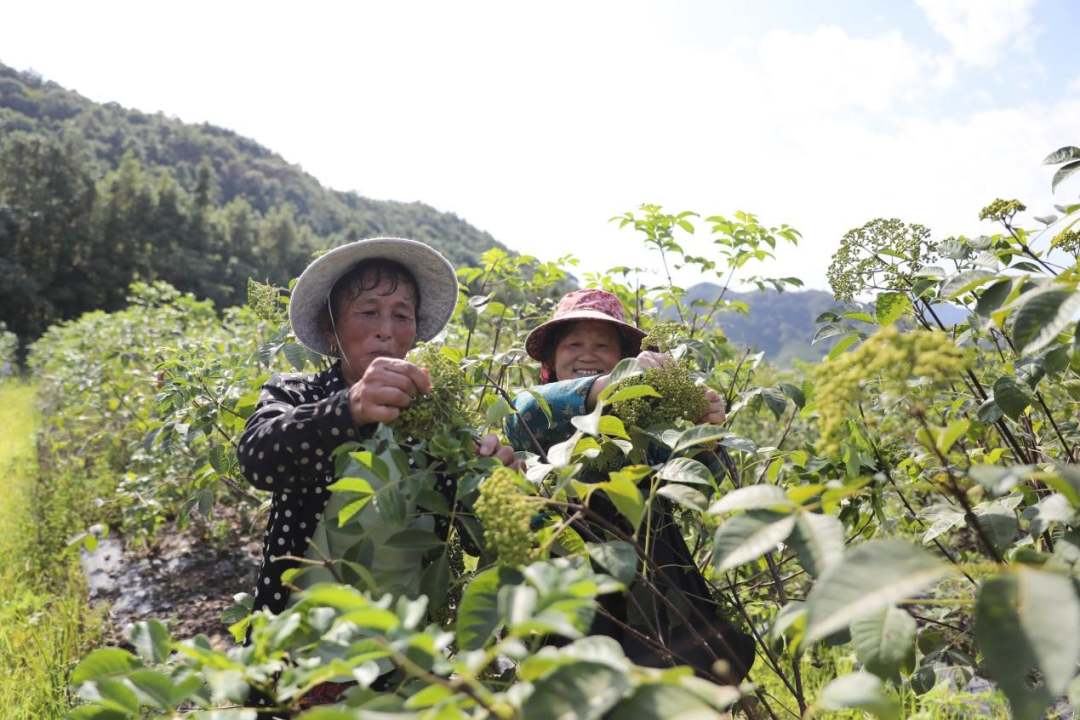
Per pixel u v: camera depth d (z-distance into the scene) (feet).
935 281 6.21
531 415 6.51
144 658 3.72
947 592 7.07
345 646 3.67
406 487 4.71
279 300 9.57
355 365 6.49
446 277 7.09
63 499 20.97
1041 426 7.15
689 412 5.95
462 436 5.09
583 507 4.40
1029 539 5.36
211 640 13.61
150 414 19.58
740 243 10.44
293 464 5.32
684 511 6.62
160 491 16.99
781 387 7.40
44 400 43.60
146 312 26.00
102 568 17.51
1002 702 6.68
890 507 9.53
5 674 11.57
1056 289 3.75
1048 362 4.91
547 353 8.04
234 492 16.67
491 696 2.81
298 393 6.40
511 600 3.08
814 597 2.60
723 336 11.57
